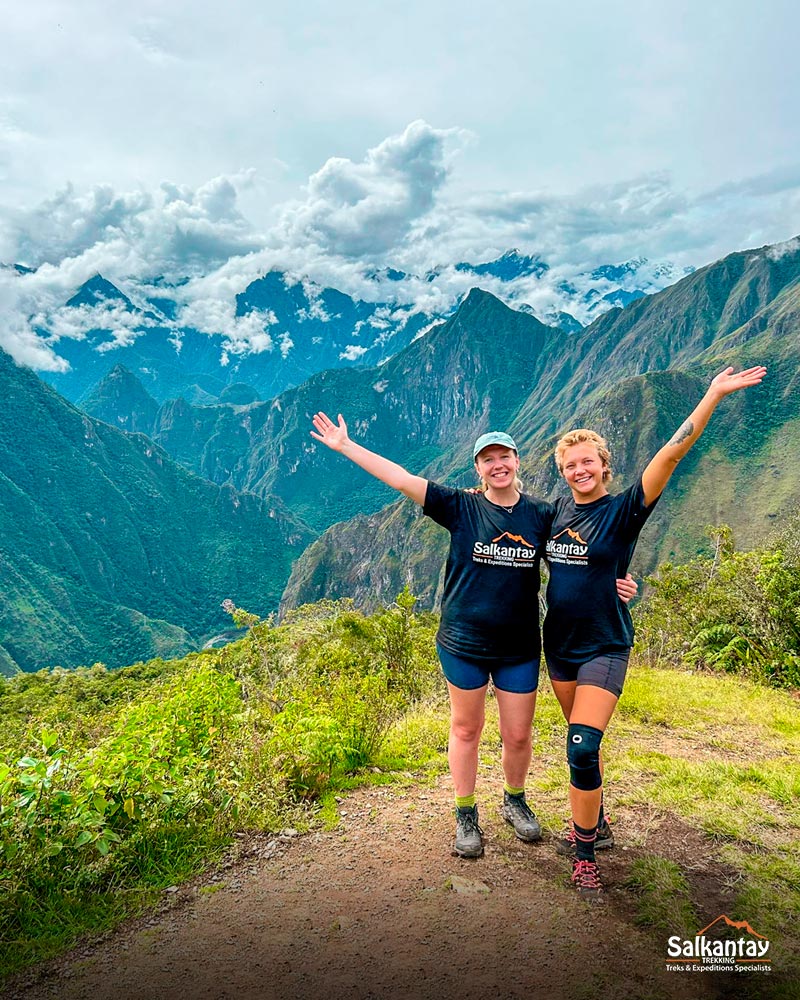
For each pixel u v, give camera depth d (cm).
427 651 1266
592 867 325
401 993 252
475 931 291
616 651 344
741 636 988
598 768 327
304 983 260
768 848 365
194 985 261
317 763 474
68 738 550
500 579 359
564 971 262
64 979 269
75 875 335
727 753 550
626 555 350
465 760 369
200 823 393
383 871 349
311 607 2262
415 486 377
